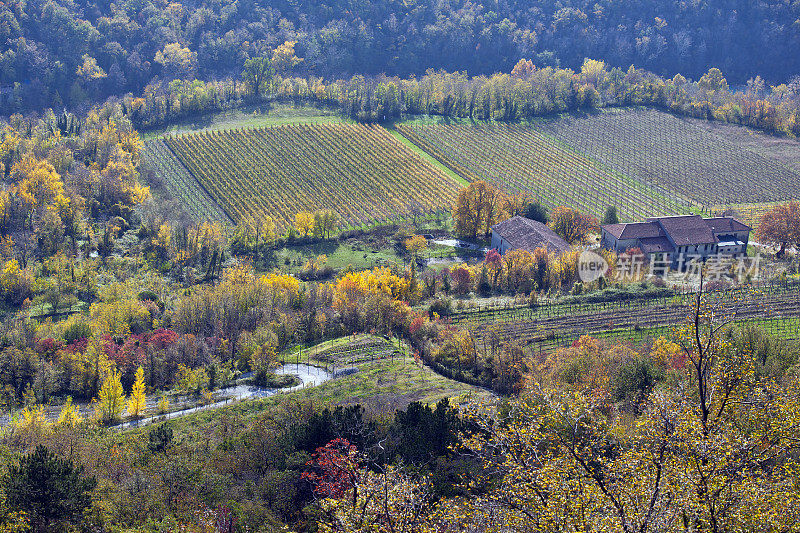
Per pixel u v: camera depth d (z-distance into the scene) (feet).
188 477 184.85
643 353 309.01
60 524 164.04
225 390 330.75
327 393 301.84
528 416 140.77
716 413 141.79
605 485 128.88
